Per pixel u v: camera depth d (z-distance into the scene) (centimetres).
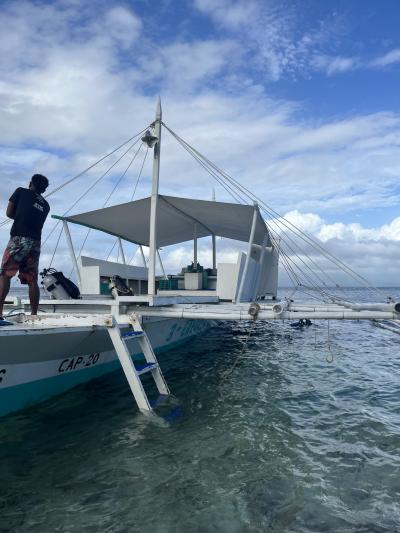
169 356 934
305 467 390
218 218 1252
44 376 529
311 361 910
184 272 1445
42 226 533
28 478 362
